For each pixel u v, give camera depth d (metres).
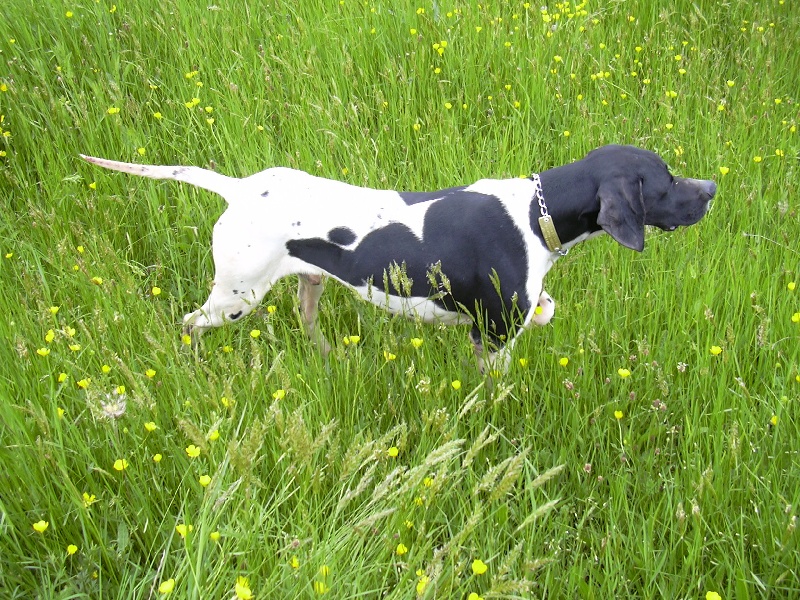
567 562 1.93
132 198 2.67
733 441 1.86
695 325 2.31
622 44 3.25
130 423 2.00
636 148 2.18
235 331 2.40
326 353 2.37
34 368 2.10
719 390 2.05
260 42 3.23
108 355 1.99
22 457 1.90
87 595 1.78
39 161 2.76
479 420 2.09
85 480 1.95
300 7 3.30
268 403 2.09
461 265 2.18
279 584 1.72
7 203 2.71
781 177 2.80
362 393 2.16
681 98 3.09
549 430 2.12
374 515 1.67
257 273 2.22
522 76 3.07
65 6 3.22
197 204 2.65
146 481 1.94
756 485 1.97
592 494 1.98
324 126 2.82
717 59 3.31
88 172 2.80
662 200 2.16
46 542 1.87
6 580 1.83
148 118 3.00
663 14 3.28
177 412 2.03
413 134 2.93
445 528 1.96
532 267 2.18
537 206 2.17
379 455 1.86
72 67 3.07
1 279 2.45
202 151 2.88
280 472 1.98
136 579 1.86
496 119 2.99
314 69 2.99
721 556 1.89
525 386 2.10
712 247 2.51
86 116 2.78
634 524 1.94
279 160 2.82
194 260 2.64
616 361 2.25
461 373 2.21
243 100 2.97
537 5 3.50
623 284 2.43
